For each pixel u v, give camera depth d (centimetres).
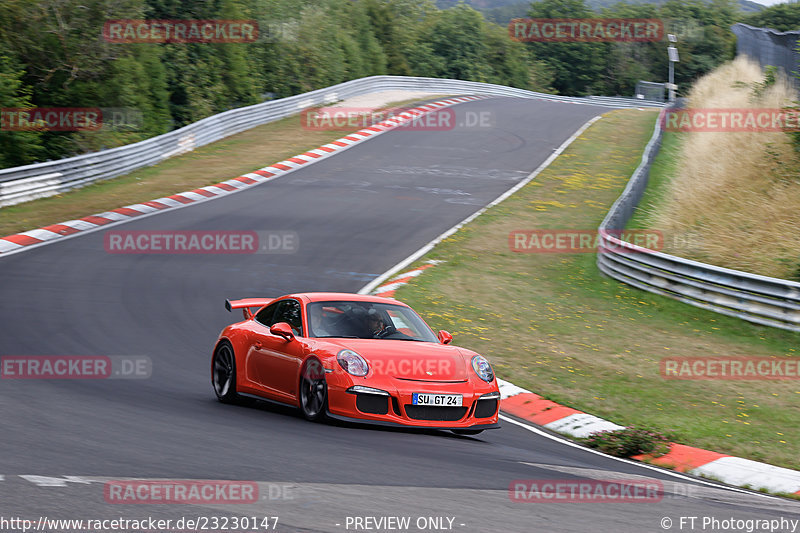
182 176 10581
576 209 9675
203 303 5356
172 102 16050
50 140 12181
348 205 9212
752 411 3850
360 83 18375
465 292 6212
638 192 9406
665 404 3878
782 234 7312
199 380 3669
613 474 2602
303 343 2980
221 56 16938
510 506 1936
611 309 6038
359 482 2025
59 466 1962
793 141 8988
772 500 2561
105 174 10256
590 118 17262
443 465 2347
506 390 3966
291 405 2983
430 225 8519
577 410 3697
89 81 12888
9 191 8575
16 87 11175
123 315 4878
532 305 5988
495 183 10969
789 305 5522
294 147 12825
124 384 3412
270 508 1723
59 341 4181
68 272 5994
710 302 6028
